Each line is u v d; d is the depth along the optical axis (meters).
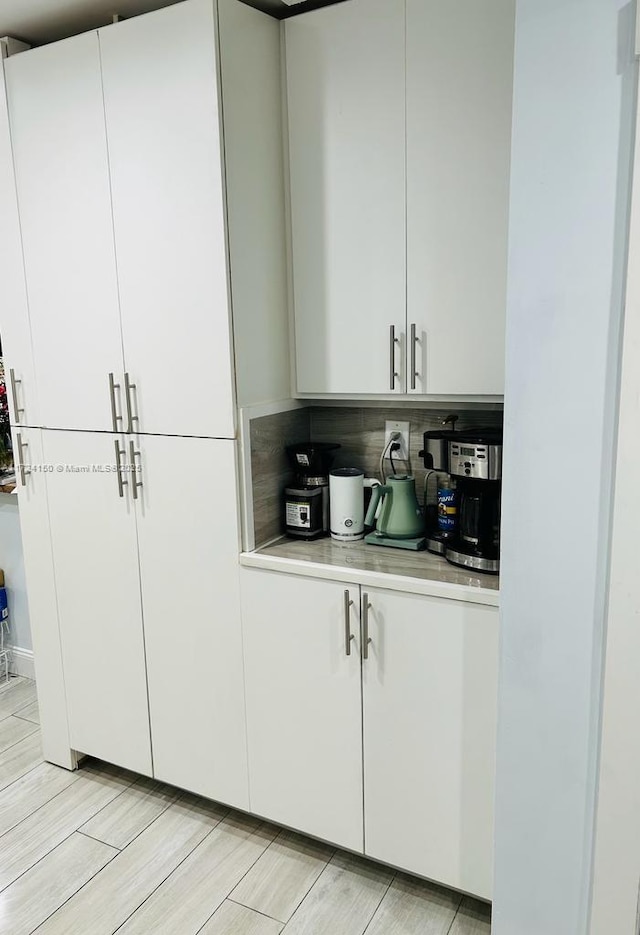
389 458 2.37
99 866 2.20
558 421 1.45
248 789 2.28
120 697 2.48
